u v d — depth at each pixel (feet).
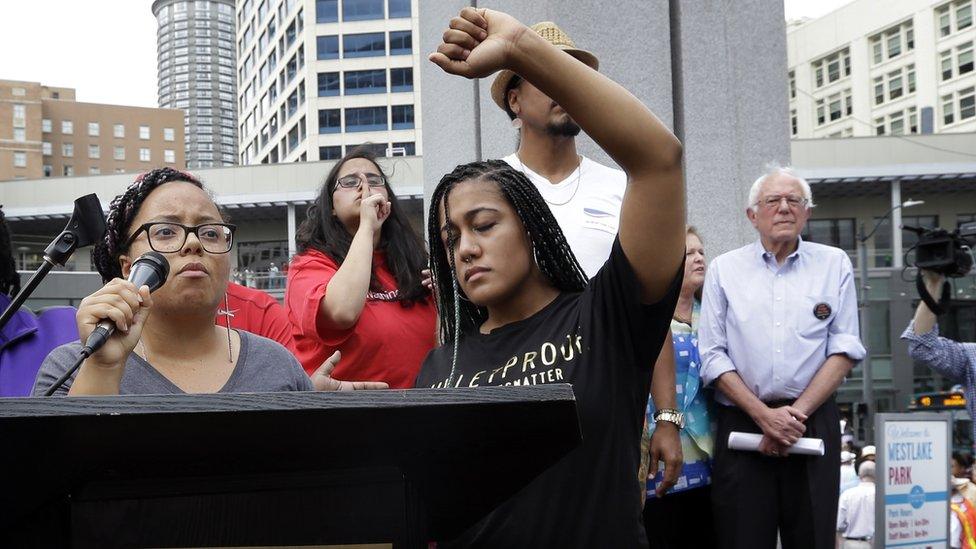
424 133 19.63
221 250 8.39
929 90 298.35
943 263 17.46
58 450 4.29
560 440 5.03
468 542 7.15
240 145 380.78
